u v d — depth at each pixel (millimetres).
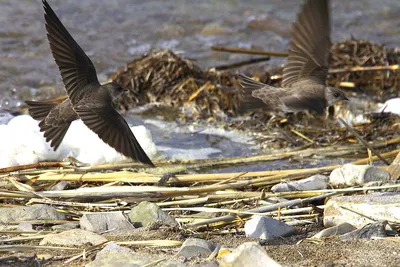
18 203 11547
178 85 17188
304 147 14539
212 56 20250
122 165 12898
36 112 10219
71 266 9219
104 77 18656
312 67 10539
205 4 24219
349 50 18625
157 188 11578
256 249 8742
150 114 16516
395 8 24172
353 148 14336
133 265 9000
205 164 13633
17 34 21078
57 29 9984
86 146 13320
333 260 9305
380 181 12000
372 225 10141
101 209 11281
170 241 9820
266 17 23188
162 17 22984
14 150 12898
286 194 11617
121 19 22719
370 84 17906
